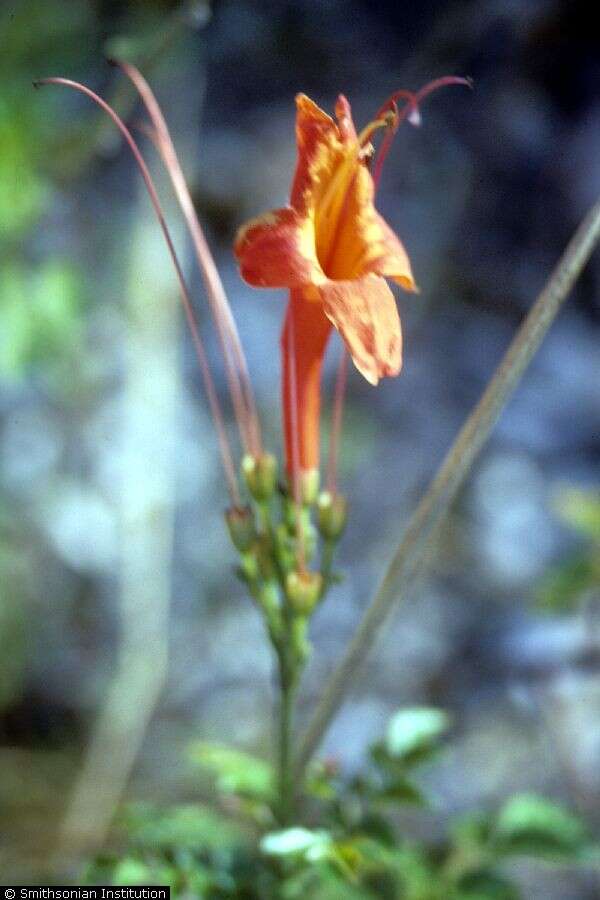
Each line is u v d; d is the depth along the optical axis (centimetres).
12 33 69
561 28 108
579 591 54
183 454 79
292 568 42
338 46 109
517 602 76
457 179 106
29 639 68
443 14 108
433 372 94
